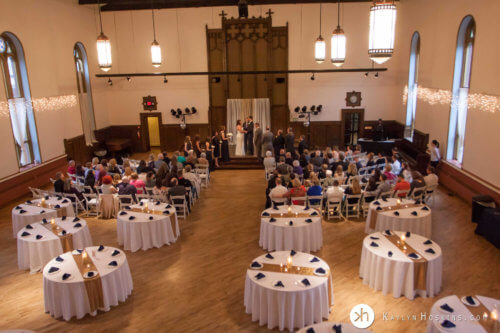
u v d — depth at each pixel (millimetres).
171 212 9289
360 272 7469
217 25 18188
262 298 5938
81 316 6422
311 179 10133
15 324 6375
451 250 8641
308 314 5848
